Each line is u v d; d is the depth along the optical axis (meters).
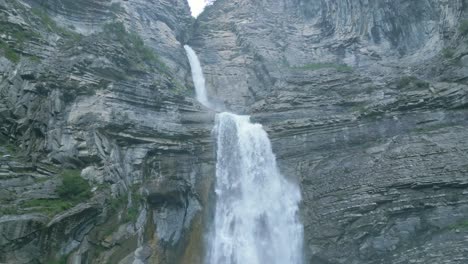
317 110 41.38
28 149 28.77
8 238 23.55
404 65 45.81
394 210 31.36
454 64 38.38
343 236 31.88
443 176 31.45
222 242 34.25
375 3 53.66
